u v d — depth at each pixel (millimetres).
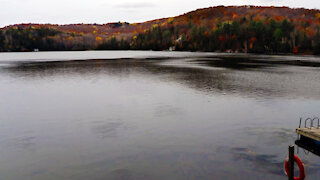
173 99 30281
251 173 12359
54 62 105812
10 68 76938
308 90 35406
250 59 117125
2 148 15906
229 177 11992
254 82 43562
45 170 12922
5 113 24625
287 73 57438
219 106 26594
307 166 13125
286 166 12336
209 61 104000
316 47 174375
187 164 13367
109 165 13359
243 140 16812
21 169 13070
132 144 16312
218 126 19953
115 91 36094
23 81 47594
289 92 34031
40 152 15219
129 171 12688
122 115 23531
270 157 14156
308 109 24984
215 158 14055
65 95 33562
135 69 69812
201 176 12117
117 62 101062
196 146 15844
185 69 68812
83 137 17781
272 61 101750
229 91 35188
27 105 27969
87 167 13180
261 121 21203
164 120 21766
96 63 96375
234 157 14148
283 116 22688
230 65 82062
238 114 23438
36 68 76375
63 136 18047
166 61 105562
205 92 34594
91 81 46812
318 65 80312
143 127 19875
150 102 28797
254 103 27797
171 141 16766
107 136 17922
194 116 22906
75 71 65750
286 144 16047
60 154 14875
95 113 24344
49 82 45969
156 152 14977
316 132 14445
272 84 41156
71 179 12000
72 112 24812
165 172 12547
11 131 19266
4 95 33906
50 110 25688
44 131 19219
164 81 45719
